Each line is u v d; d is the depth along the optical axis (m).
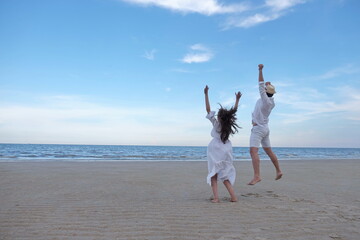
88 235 2.53
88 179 6.79
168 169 10.16
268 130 4.74
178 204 3.88
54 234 2.56
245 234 2.58
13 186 5.46
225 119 4.14
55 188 5.31
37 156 22.98
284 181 7.09
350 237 2.54
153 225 2.83
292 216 3.21
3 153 28.59
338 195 4.89
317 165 13.77
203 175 8.23
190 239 2.44
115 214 3.28
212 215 3.23
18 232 2.61
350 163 16.11
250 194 4.84
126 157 24.39
